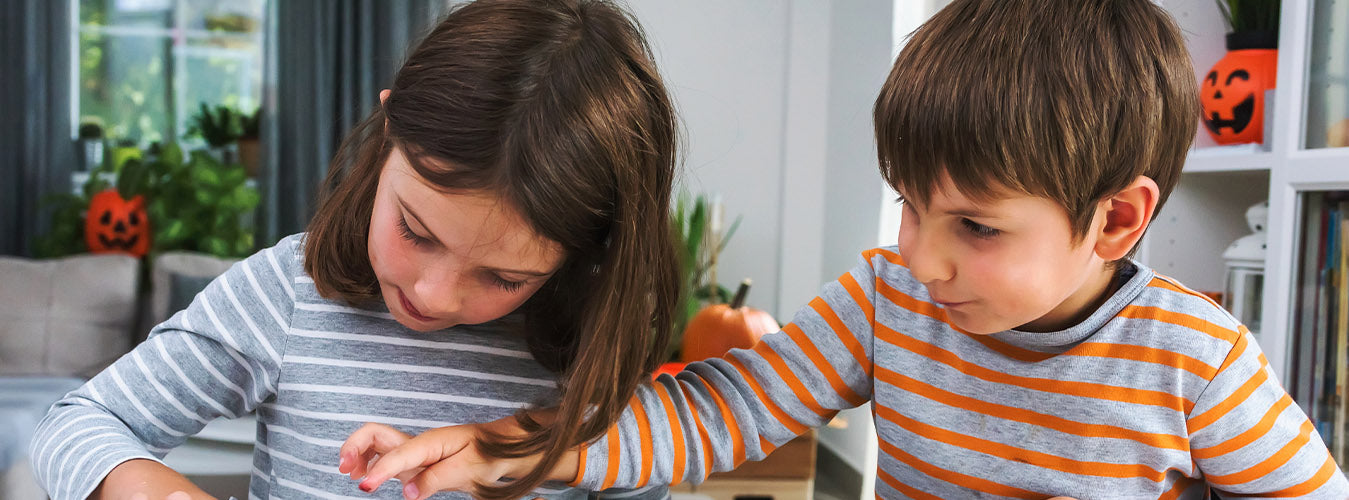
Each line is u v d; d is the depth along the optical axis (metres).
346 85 3.44
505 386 0.79
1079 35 0.54
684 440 0.70
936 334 0.71
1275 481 0.66
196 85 3.63
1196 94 0.59
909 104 0.55
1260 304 1.36
